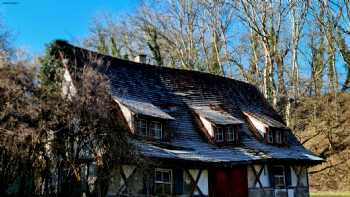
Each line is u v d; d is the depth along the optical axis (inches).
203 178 832.9
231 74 1649.9
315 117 1611.7
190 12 1628.9
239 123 932.0
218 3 1592.0
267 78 1400.1
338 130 1546.5
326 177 1390.3
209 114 921.5
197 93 991.0
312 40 1627.7
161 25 1669.5
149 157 695.1
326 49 1609.3
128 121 762.8
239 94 1091.9
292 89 1585.9
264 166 944.3
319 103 1636.3
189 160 764.0
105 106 616.1
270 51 1408.7
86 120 595.5
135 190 709.9
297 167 1016.2
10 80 557.6
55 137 587.8
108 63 837.8
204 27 1630.2
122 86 850.1
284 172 982.4
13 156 563.5
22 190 586.9
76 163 604.4
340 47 1568.7
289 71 1628.9
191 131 882.1
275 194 951.6
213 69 1621.6
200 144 860.6
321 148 1504.7
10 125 546.6
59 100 584.7
